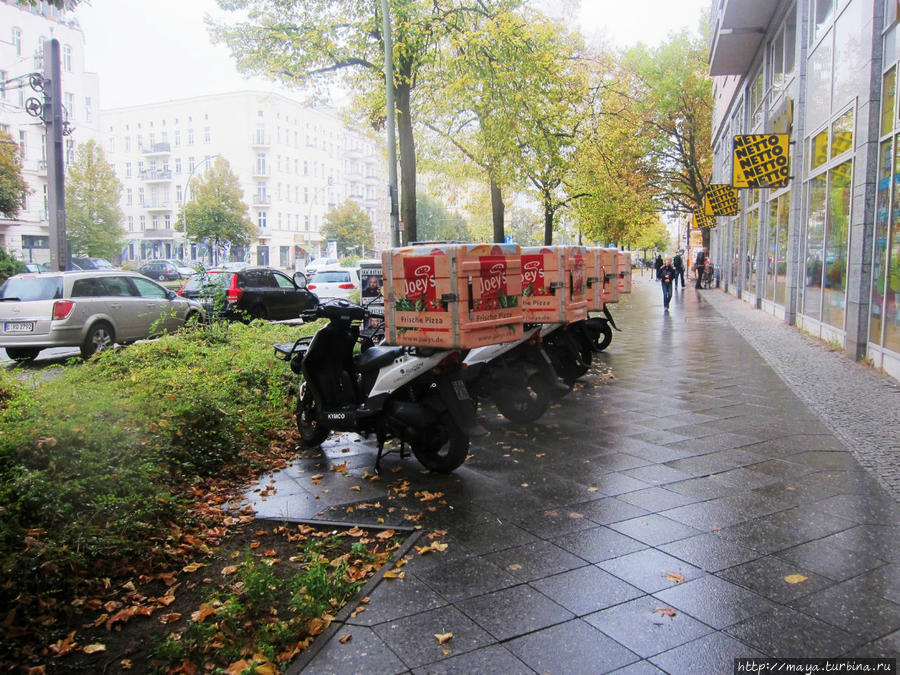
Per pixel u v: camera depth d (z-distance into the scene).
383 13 14.10
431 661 2.90
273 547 4.19
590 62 23.86
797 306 16.02
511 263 5.60
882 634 3.05
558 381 6.99
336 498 5.00
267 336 11.27
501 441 6.48
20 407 5.42
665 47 38.72
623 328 16.92
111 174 47.72
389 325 5.52
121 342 13.23
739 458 5.77
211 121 75.81
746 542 4.05
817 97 13.93
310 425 6.44
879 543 4.01
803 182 15.37
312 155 84.88
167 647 2.98
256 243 75.88
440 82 16.91
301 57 14.80
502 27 14.53
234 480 5.46
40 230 50.47
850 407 7.53
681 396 8.43
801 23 15.16
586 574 3.68
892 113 9.55
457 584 3.58
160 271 47.25
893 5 9.52
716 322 18.19
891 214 9.51
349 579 3.64
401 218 15.54
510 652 2.96
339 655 2.96
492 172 18.41
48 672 2.93
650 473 5.41
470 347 5.18
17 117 48.62
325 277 22.94
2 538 3.45
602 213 29.19
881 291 9.85
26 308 11.98
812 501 4.71
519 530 4.30
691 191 43.94
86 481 4.26
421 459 5.53
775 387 8.86
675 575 3.63
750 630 3.10
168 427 5.48
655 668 2.83
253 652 3.01
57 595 3.43
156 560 3.91
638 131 36.91
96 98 59.00
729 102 28.08
